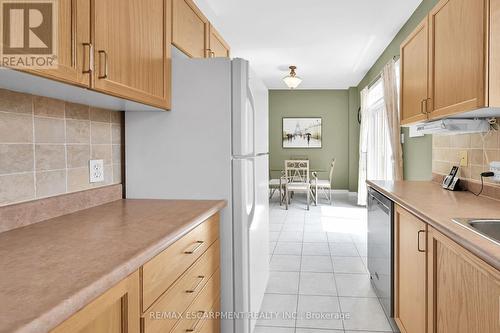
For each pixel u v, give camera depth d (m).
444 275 1.40
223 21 3.97
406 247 1.91
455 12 1.80
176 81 1.94
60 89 1.21
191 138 1.94
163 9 1.78
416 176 3.68
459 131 2.11
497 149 2.00
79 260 0.93
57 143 1.50
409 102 2.57
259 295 2.33
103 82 1.23
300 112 8.27
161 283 1.15
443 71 1.96
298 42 4.74
